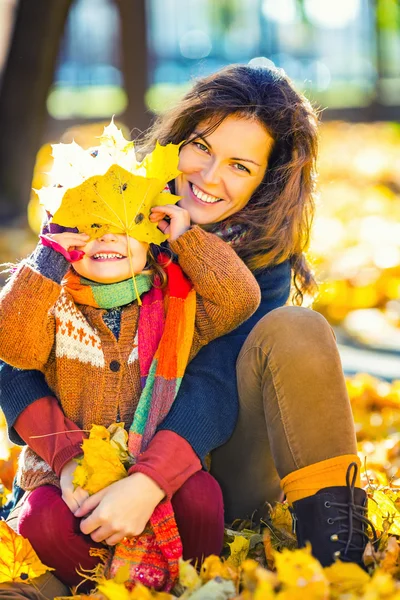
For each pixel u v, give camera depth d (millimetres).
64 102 21641
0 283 7520
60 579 2557
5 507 3051
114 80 21906
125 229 2686
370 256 7375
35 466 2713
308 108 3195
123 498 2412
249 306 2787
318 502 2457
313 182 3283
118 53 21812
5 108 10375
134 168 2742
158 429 2613
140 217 2711
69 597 2375
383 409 4660
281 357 2516
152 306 2775
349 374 5340
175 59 21344
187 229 2812
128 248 2686
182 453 2543
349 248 8008
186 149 3076
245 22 20844
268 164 3129
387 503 2805
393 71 19875
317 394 2488
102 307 2750
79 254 2674
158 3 21125
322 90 20641
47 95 10516
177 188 3105
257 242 3066
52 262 2643
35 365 2691
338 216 10148
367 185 12609
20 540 2473
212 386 2715
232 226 3104
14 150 10414
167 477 2473
